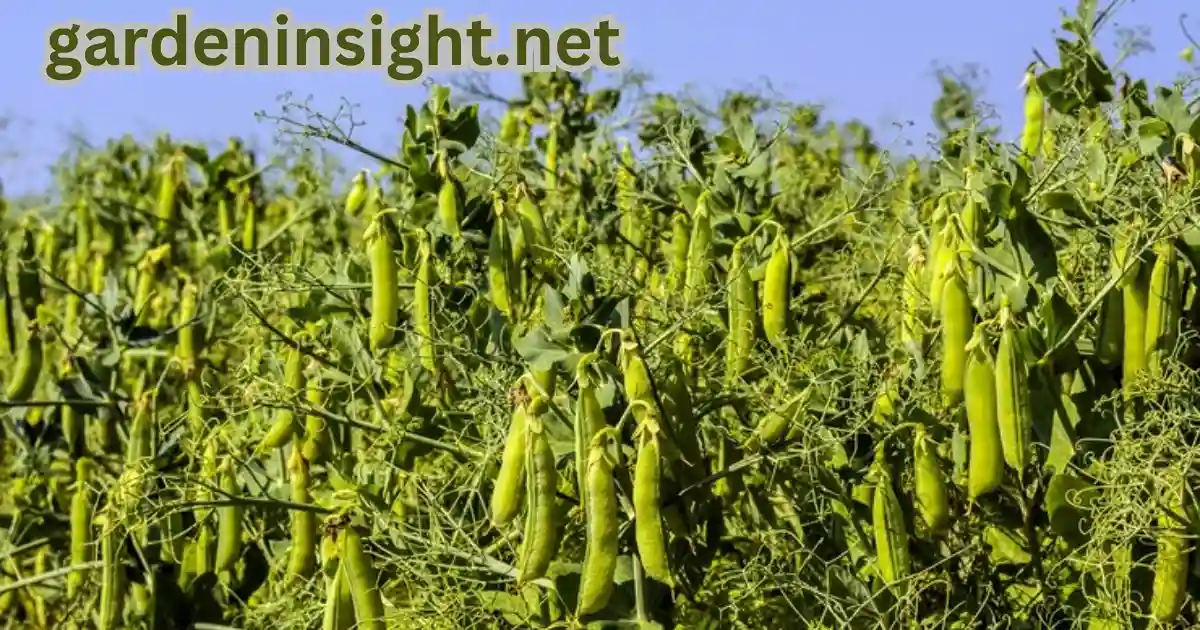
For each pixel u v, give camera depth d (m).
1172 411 2.20
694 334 2.41
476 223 2.41
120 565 2.43
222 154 3.29
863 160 3.26
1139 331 2.21
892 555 2.25
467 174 2.49
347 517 2.19
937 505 2.24
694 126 2.73
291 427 2.45
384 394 2.54
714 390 2.43
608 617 2.25
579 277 2.22
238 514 2.43
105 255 3.24
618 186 2.75
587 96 2.96
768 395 2.37
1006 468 2.32
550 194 2.76
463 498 2.44
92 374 2.68
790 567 2.37
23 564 2.80
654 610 2.26
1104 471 2.21
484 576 2.36
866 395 2.34
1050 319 2.21
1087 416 2.26
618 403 2.21
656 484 2.12
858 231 2.79
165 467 2.53
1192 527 2.18
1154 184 2.24
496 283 2.33
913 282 2.30
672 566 2.21
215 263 2.69
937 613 2.31
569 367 2.18
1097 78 2.41
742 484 2.35
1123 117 2.35
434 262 2.39
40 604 2.73
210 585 2.49
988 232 2.29
